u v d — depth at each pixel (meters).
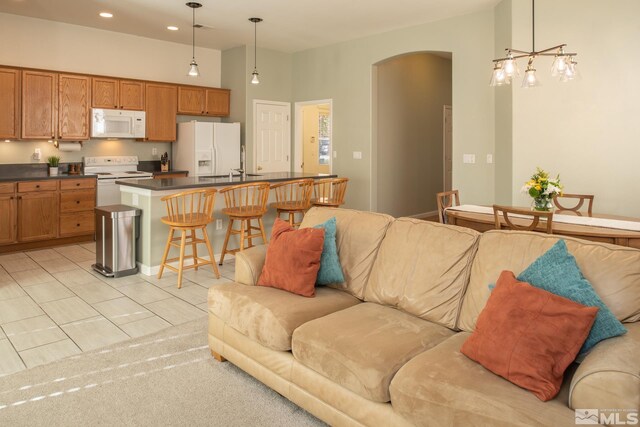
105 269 4.46
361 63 6.70
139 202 4.54
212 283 4.21
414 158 7.93
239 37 6.68
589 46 4.43
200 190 4.29
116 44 6.46
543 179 3.55
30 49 5.77
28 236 5.43
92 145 6.39
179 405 2.25
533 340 1.58
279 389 2.21
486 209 4.11
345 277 2.62
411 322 2.16
